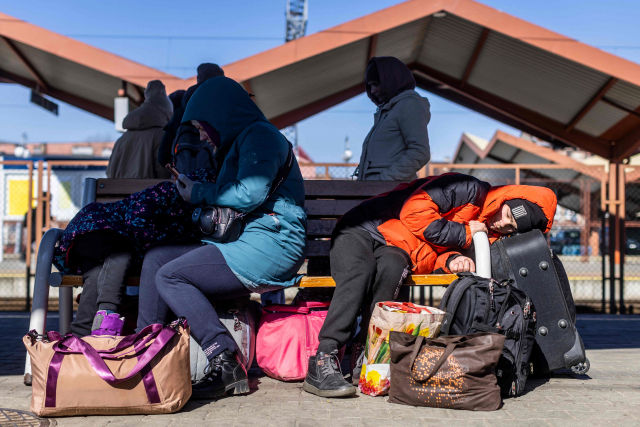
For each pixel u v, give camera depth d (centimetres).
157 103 461
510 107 1276
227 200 270
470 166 812
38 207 791
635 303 849
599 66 949
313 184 388
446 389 247
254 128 281
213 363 270
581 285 866
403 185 331
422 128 387
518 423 228
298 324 306
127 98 1023
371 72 411
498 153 2166
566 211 1059
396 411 246
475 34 1040
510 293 277
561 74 1053
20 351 407
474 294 275
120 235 290
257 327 317
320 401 263
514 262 309
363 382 278
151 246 291
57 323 584
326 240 387
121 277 283
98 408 234
